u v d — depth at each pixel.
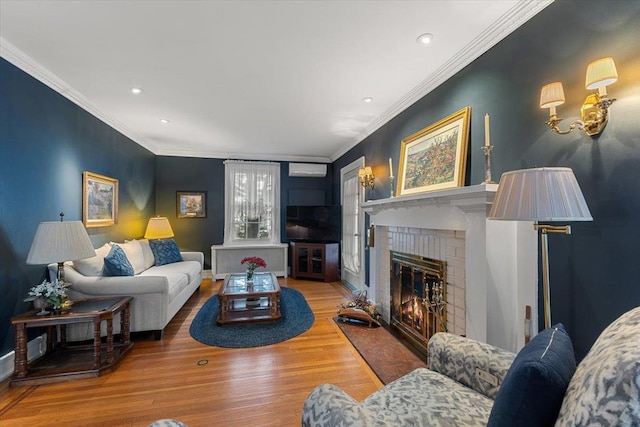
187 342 2.83
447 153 2.49
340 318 3.39
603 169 1.38
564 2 1.58
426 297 2.57
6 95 2.23
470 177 2.27
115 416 1.78
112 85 2.88
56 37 2.11
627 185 1.29
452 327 2.26
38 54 2.33
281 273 5.91
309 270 5.62
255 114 3.71
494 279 1.82
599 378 0.59
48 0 1.74
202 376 2.23
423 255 2.65
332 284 5.29
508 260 1.85
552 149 1.64
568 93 1.55
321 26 2.00
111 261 2.92
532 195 1.21
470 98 2.29
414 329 2.78
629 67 1.30
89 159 3.38
